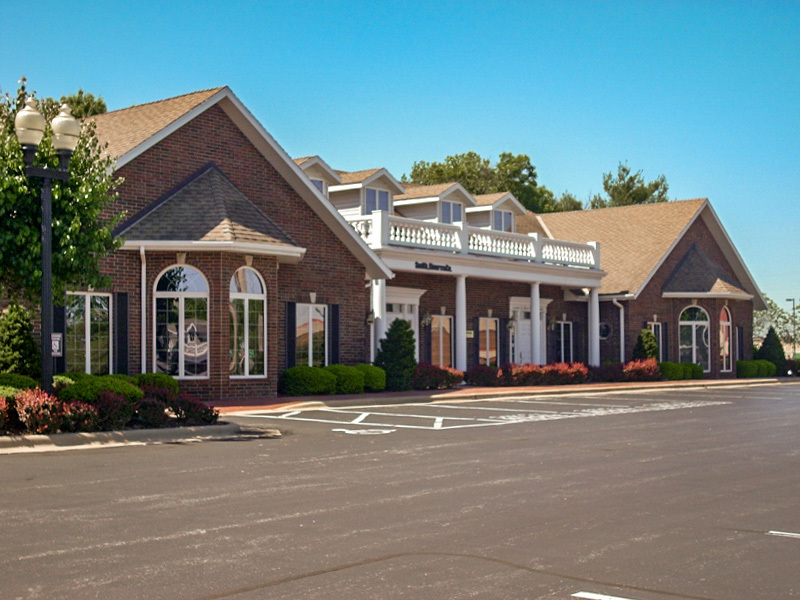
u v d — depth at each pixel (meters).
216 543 8.22
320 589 6.78
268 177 26.92
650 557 7.82
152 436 16.33
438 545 8.21
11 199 16.53
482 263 34.03
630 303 42.06
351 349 29.06
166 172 24.58
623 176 87.44
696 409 25.23
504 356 38.16
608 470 12.95
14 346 20.05
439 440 16.69
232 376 24.27
